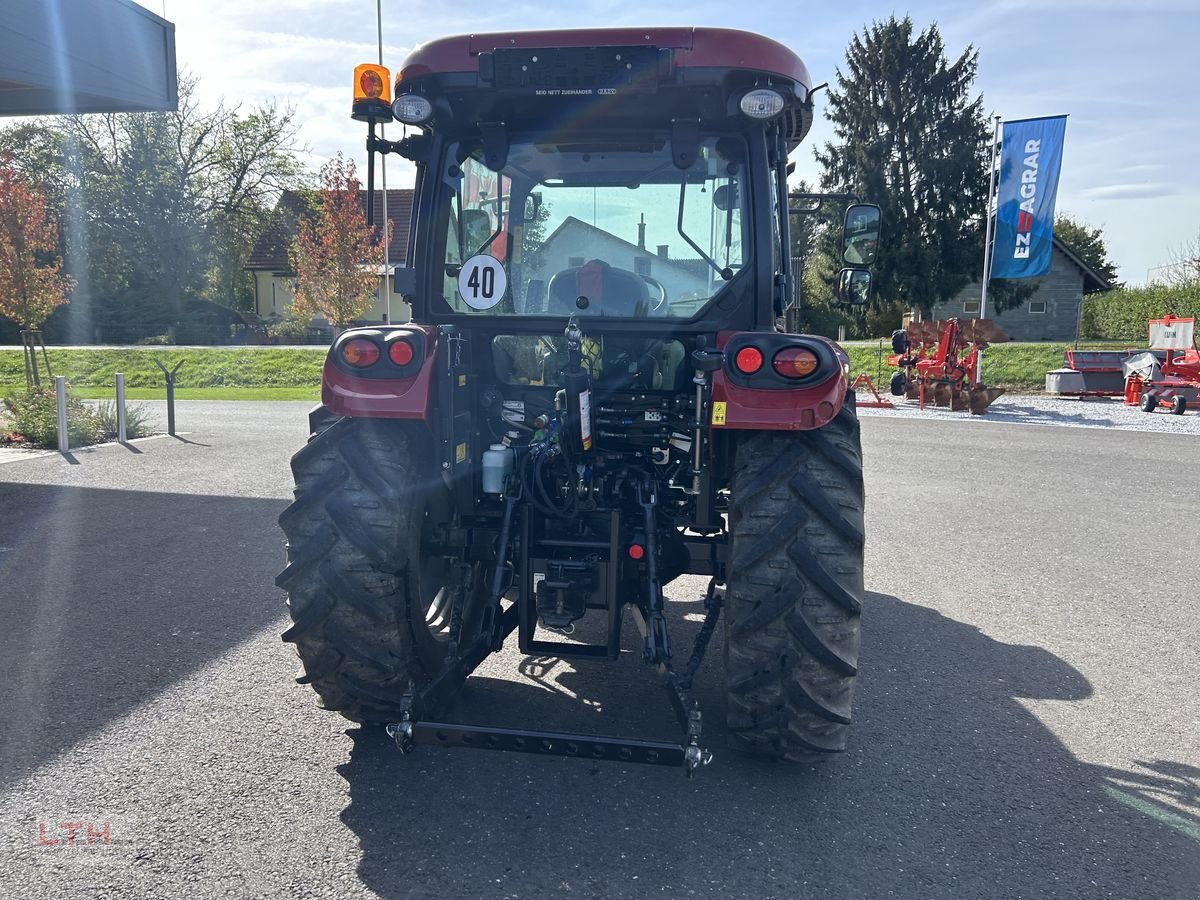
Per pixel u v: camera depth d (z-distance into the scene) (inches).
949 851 110.5
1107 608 211.3
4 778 124.0
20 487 340.5
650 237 138.3
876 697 158.2
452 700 121.1
